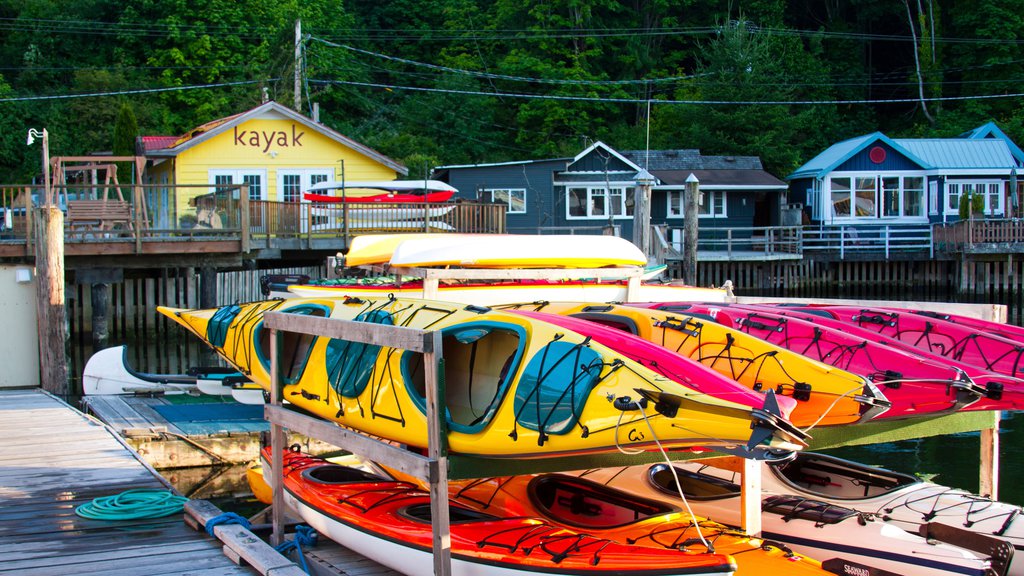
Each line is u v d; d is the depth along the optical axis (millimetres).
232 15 42969
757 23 47062
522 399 5215
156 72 42125
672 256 24609
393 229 19688
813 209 33531
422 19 50156
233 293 18953
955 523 6406
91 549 6098
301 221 19766
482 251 9453
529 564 5164
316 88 43938
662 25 47281
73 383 16219
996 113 42406
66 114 39406
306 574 5277
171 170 24469
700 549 5195
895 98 46406
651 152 34375
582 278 10836
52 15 43969
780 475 7059
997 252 27125
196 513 6562
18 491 7551
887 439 6703
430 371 4840
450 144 44031
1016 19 42750
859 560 6051
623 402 4777
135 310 19531
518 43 46062
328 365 6699
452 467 5074
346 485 6906
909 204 32562
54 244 12773
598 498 6355
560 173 31328
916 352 7500
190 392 12883
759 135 39531
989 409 6453
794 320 8070
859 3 46750
